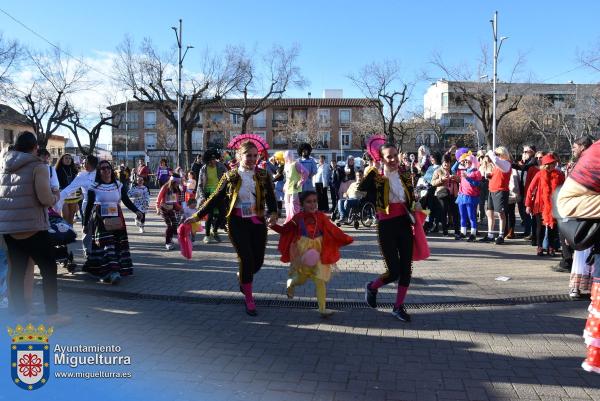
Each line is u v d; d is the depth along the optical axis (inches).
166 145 2461.9
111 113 1990.7
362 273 301.3
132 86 1472.7
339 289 262.8
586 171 148.6
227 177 221.8
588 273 236.2
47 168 201.2
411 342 185.9
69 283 275.7
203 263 331.6
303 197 215.8
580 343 184.1
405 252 209.2
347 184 525.7
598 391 144.9
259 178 221.9
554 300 240.1
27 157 195.9
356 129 2480.3
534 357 170.9
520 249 383.2
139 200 487.8
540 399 140.1
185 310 227.5
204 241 413.7
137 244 414.6
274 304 236.1
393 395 142.9
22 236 197.6
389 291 258.4
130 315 219.1
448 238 445.1
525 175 425.1
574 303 236.1
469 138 2337.6
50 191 198.8
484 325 205.3
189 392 144.2
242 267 217.6
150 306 233.8
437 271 304.3
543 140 2062.0
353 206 508.1
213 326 204.2
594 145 150.6
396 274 208.5
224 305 236.1
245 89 1595.7
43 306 232.5
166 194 381.1
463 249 383.9
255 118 2642.7
